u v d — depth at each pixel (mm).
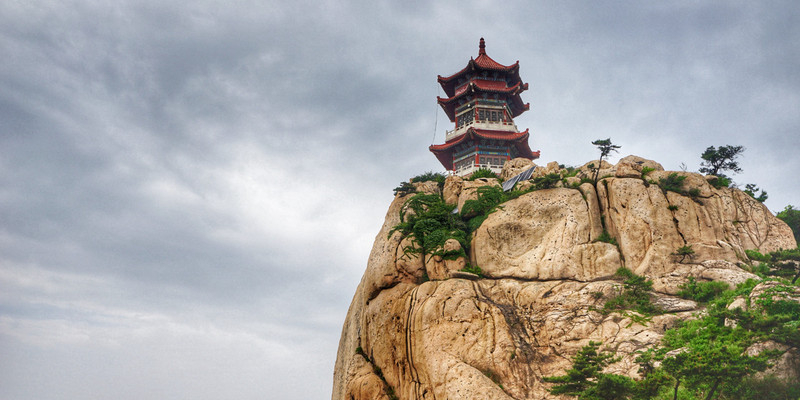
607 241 59562
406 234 66000
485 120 98562
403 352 57062
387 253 64938
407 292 60469
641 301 53219
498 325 53531
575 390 43500
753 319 40531
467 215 67062
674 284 54562
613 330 51000
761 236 60594
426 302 56562
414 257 62938
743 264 55781
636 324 50938
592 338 51156
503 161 96125
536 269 58219
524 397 49219
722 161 70750
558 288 55656
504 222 61938
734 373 36844
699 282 54094
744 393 39625
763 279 49781
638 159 68000
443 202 73688
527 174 73062
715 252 56469
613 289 54375
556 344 51938
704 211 59719
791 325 38844
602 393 40812
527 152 100688
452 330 53844
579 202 61094
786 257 54281
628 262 57562
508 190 70812
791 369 39531
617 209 60312
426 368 53156
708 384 39406
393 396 56312
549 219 61062
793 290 43844
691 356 38219
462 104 103625
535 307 54875
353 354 66375
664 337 48750
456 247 61125
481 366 51500
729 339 41031
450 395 49781
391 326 59062
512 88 99938
